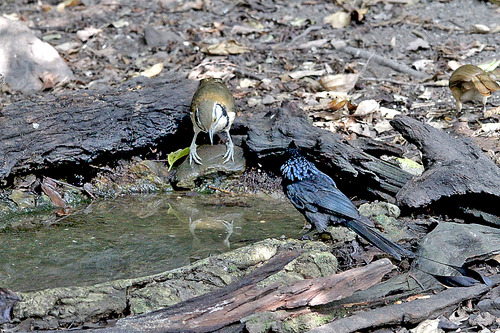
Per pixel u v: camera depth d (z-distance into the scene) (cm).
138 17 1338
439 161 729
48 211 811
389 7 1315
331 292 553
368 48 1177
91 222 775
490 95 941
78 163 847
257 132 845
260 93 1045
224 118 838
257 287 548
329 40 1208
